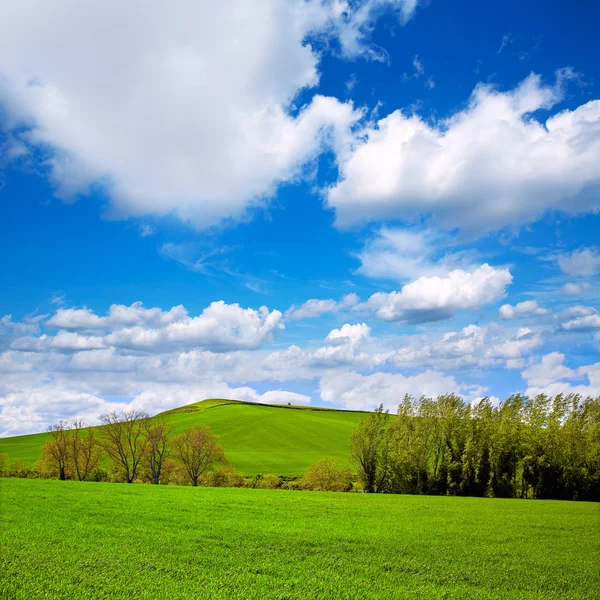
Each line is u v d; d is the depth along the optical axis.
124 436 89.56
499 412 79.75
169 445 89.94
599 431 71.25
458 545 28.33
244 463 114.94
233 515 36.75
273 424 156.25
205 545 25.11
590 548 29.05
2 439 158.12
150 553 22.53
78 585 16.86
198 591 16.91
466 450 75.50
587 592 19.81
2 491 45.94
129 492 50.88
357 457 81.88
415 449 77.88
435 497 63.88
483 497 69.50
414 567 22.48
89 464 90.75
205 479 88.25
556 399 75.69
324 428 154.62
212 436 91.25
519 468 73.81
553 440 72.50
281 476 97.44
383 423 83.00
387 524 35.62
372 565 22.55
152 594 16.23
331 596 17.38
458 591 18.92
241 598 16.47
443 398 81.31
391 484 79.44
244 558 22.70
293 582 18.95
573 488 71.25
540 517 43.19
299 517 37.56
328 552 25.03
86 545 23.48
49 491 47.88
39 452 130.62
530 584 20.56
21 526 27.80
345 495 60.59
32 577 17.52
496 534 32.84
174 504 41.69
